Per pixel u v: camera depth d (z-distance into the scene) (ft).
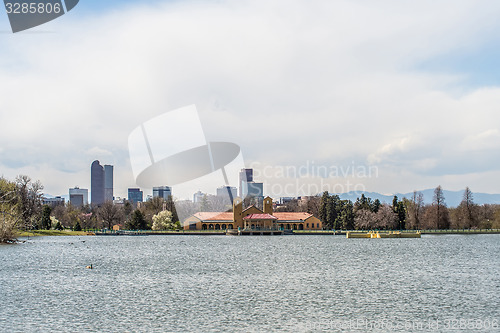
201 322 135.74
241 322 135.95
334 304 158.40
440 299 166.09
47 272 240.12
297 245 446.19
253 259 309.01
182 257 325.21
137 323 134.21
